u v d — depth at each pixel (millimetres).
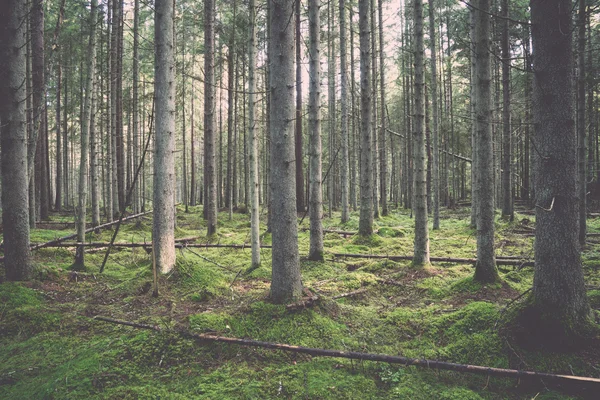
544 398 3609
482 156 6312
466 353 4363
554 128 4227
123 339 4465
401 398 3676
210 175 12469
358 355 4082
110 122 16125
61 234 11633
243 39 17766
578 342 4031
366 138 10797
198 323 4703
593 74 11570
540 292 4348
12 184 6137
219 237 12242
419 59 7680
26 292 5645
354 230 13766
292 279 5188
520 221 13867
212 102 12562
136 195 16109
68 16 16312
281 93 5109
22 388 3725
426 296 6324
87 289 6336
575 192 4250
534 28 4301
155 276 5809
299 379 3885
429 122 19922
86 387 3664
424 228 7832
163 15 6969
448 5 18078
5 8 6105
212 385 3783
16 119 6180
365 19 10211
